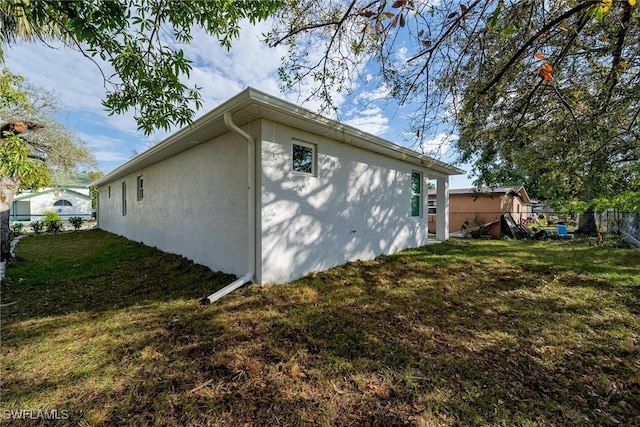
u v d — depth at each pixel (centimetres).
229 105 365
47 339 275
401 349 255
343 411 184
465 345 263
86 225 1720
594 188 454
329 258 513
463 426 172
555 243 856
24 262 632
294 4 283
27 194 2072
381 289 418
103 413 181
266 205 409
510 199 1254
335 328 294
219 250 495
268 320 311
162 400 192
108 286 447
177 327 297
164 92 245
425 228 819
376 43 286
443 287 430
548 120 366
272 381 212
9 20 374
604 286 423
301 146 469
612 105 326
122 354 247
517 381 213
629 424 174
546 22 252
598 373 223
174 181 641
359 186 577
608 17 241
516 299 380
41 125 652
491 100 307
